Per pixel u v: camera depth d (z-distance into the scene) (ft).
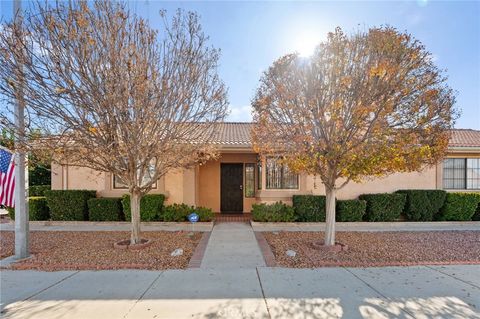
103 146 20.83
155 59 21.88
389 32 20.57
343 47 20.86
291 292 15.70
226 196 45.62
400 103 21.22
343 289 16.10
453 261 20.99
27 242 22.12
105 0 20.70
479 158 41.50
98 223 35.37
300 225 35.14
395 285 16.67
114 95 19.93
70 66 19.77
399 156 20.88
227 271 19.04
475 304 14.38
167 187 38.29
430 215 37.32
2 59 19.35
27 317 13.08
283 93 21.67
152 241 26.32
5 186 21.48
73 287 16.38
